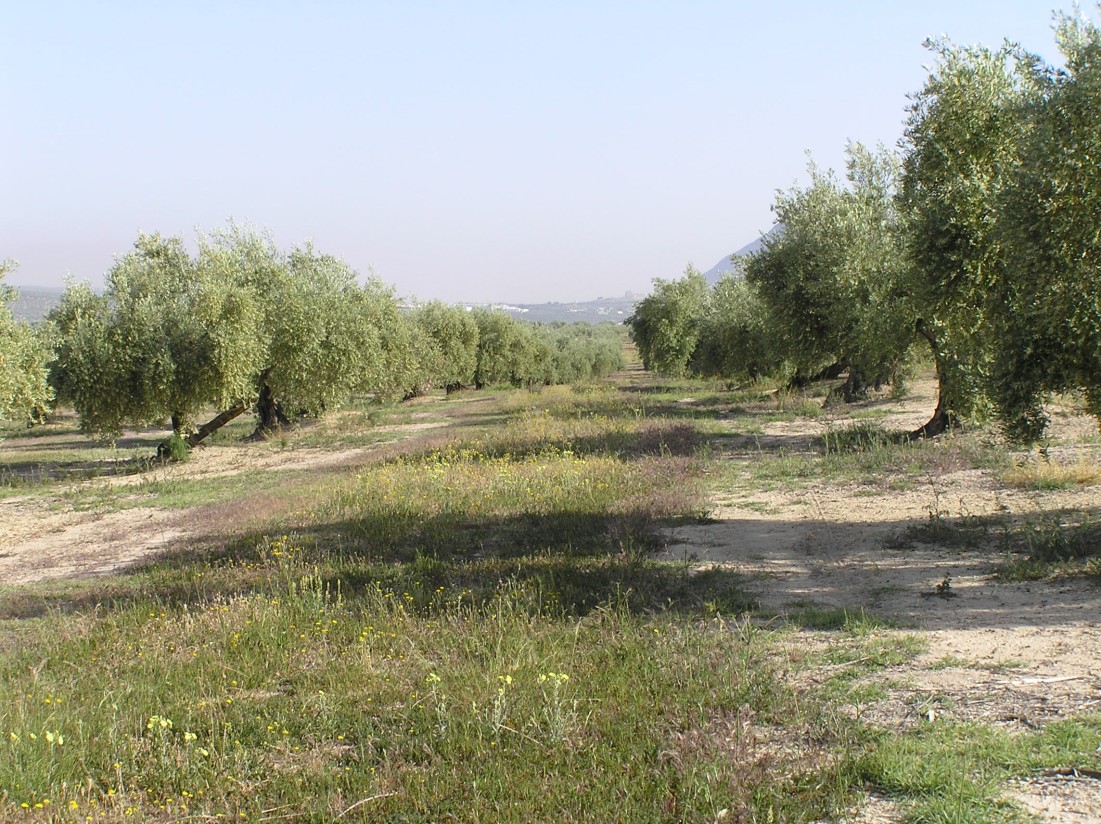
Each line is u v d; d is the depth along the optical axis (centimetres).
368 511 1439
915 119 1577
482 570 1002
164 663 750
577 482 1558
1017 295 1006
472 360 5884
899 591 812
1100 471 1195
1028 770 432
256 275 2989
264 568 1098
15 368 2116
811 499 1331
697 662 630
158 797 502
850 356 2533
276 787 496
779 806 414
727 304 4206
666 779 454
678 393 4328
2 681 714
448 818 445
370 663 702
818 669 623
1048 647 614
